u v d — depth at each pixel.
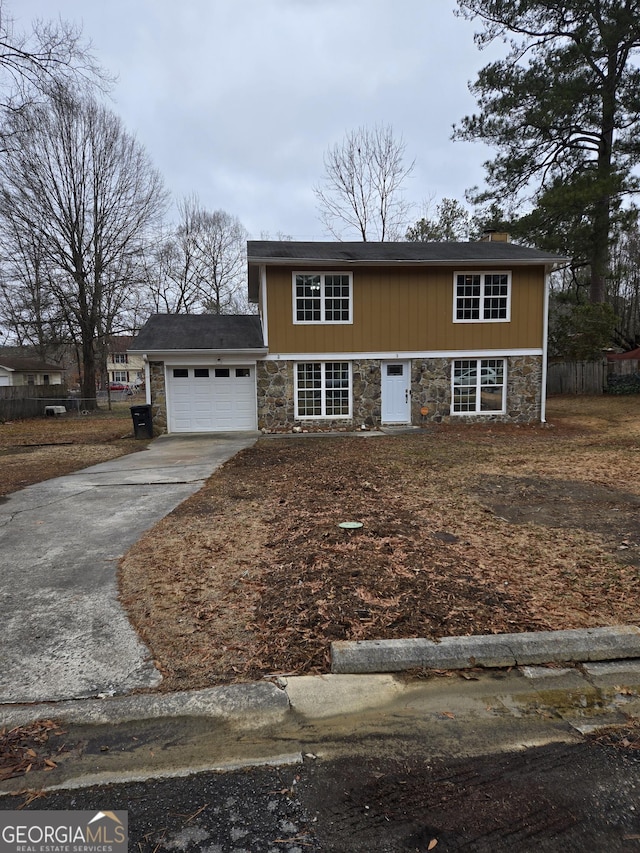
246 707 2.49
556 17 20.48
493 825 1.81
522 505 6.02
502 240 17.89
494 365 15.09
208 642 3.07
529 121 20.98
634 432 12.85
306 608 3.42
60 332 25.44
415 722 2.40
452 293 14.65
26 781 2.04
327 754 2.19
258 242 16.47
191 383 14.41
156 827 1.82
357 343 14.52
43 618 3.41
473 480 7.46
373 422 14.77
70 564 4.39
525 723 2.38
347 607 3.42
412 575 3.92
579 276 25.78
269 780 2.05
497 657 2.84
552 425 14.64
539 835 1.76
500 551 4.47
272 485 7.32
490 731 2.33
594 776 2.04
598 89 20.31
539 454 9.84
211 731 2.34
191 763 2.14
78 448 12.34
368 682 2.70
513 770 2.08
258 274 15.75
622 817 1.84
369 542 4.65
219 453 10.77
